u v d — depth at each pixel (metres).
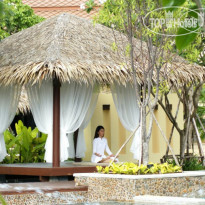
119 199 8.30
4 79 10.05
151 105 9.64
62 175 10.14
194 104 12.41
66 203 8.69
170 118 12.31
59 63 9.72
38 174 10.27
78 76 9.64
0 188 8.73
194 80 11.54
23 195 8.44
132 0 9.11
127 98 11.26
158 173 8.90
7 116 11.21
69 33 10.97
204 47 12.62
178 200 7.46
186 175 8.88
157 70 9.59
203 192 9.12
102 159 11.56
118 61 10.56
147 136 9.57
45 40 10.79
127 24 9.53
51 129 10.48
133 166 8.98
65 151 10.41
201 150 12.44
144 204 7.61
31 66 9.77
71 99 10.56
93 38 11.17
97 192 8.68
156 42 9.44
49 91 10.52
